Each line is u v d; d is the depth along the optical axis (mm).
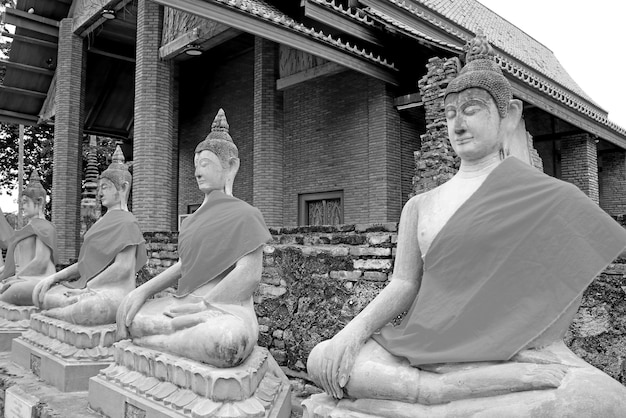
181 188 20344
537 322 2797
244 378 4148
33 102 20484
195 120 20062
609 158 18953
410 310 3367
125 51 18641
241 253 4730
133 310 5020
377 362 3092
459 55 11203
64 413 5164
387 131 13477
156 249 10625
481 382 2754
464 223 3102
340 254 6133
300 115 15719
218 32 13172
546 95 12586
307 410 3309
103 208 18219
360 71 12602
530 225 2924
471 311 2916
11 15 17156
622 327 4441
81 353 6059
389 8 13227
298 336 6379
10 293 8500
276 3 13656
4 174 27438
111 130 22688
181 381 4332
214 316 4449
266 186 15172
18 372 6785
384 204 13297
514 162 3182
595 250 2775
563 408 2564
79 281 7109
